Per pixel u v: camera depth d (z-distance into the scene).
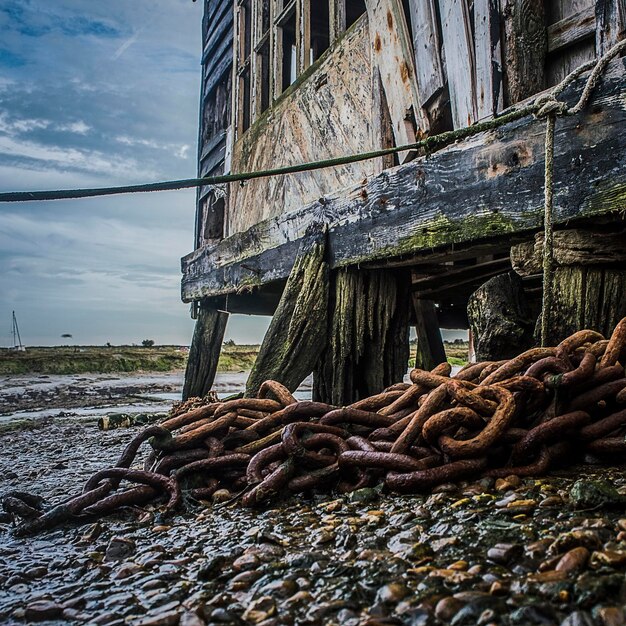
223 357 33.88
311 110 6.02
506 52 3.43
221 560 1.80
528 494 2.07
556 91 2.96
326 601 1.48
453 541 1.73
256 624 1.41
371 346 4.76
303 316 4.64
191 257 8.52
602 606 1.24
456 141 3.63
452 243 3.63
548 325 2.98
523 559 1.55
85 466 4.66
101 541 2.25
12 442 6.77
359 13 9.82
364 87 5.09
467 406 2.45
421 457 2.48
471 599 1.35
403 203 4.02
